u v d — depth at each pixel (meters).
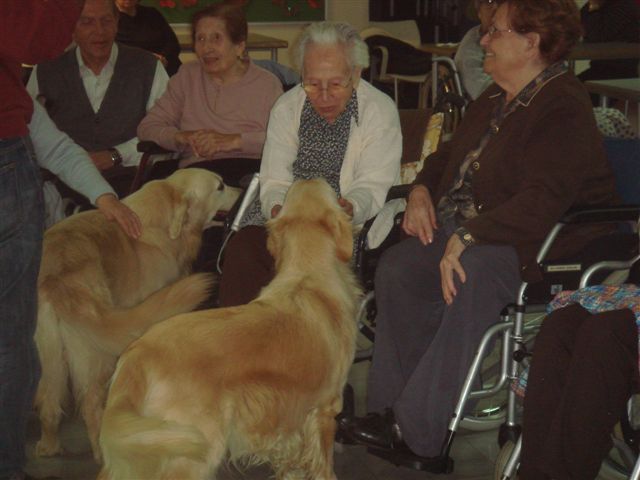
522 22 3.00
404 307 3.20
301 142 3.51
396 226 3.55
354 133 3.44
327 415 2.87
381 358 3.22
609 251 3.15
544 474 2.49
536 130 3.02
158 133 4.34
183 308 3.07
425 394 3.00
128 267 3.42
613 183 3.19
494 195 3.14
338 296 2.85
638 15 7.74
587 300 2.62
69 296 3.08
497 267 2.96
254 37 8.23
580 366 2.39
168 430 2.25
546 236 2.95
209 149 4.22
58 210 4.38
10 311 2.64
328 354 2.76
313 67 3.28
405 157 3.89
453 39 9.69
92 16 4.51
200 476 2.47
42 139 3.06
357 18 9.98
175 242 3.64
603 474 2.86
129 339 3.05
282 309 2.71
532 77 3.09
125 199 3.63
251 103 4.36
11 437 2.76
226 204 3.87
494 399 3.79
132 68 4.74
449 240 2.99
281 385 2.62
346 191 3.47
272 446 2.69
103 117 4.71
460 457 3.41
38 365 2.81
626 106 5.86
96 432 3.21
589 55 6.75
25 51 2.46
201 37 4.30
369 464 3.37
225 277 3.34
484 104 3.30
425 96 7.48
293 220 2.93
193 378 2.46
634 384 2.46
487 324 3.00
